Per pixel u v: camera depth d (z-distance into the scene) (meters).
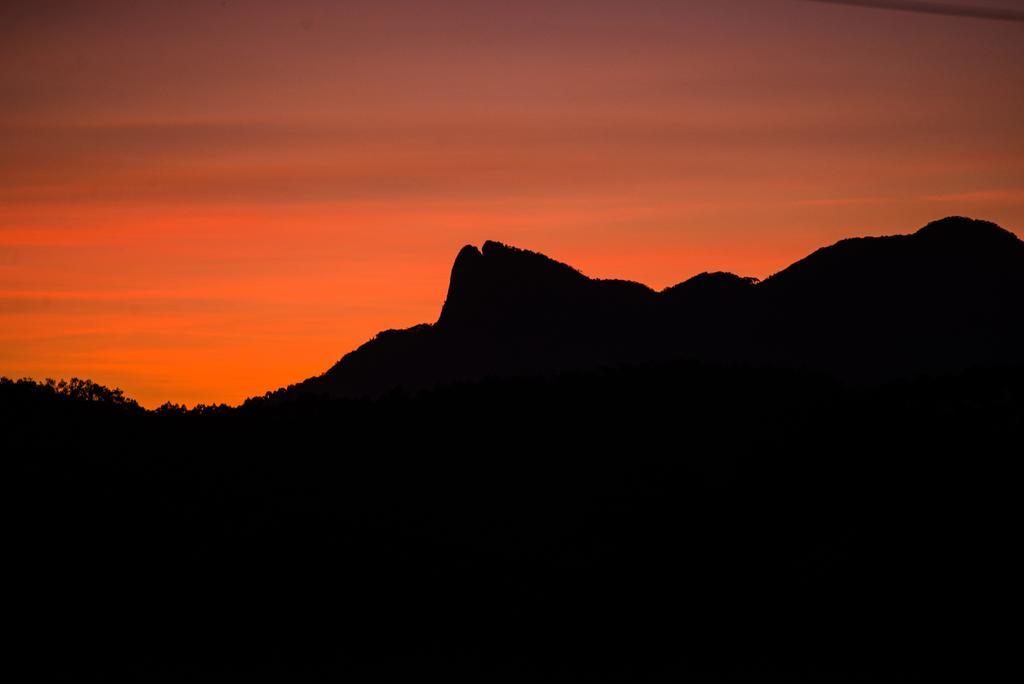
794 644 61.25
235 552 68.81
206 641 59.22
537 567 71.88
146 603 62.38
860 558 70.75
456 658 58.25
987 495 74.62
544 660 58.53
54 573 64.25
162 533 69.94
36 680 53.47
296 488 81.75
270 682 54.06
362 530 74.31
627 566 72.81
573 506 82.19
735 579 70.69
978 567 67.50
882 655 59.59
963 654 59.44
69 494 72.75
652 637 62.16
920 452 82.19
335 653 58.50
